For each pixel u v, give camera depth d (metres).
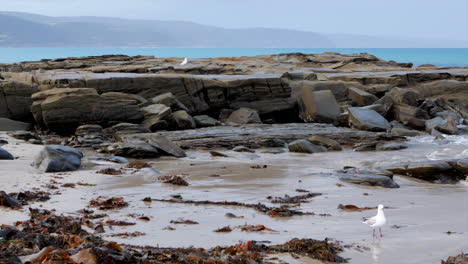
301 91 34.53
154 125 27.55
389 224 10.75
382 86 38.53
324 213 11.80
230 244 8.77
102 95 28.20
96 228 9.44
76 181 14.63
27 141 23.36
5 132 25.72
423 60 163.38
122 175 15.86
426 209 12.52
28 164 16.73
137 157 20.42
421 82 42.12
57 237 7.83
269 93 34.34
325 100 33.03
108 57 59.03
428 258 8.12
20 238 7.60
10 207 11.07
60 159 16.41
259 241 8.95
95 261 6.00
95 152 21.20
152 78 31.91
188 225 10.21
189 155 21.75
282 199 13.20
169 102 30.67
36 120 27.56
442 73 42.47
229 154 21.98
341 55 65.19
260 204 12.27
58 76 31.86
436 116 33.94
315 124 28.48
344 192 14.45
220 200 12.86
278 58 59.97
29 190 13.07
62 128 26.91
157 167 18.06
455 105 36.62
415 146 25.14
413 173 17.17
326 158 21.55
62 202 11.98
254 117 31.42
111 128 26.08
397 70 50.62
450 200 13.78
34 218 10.07
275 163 19.95
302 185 15.26
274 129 26.72
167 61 54.06
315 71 48.97
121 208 11.60
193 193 13.66
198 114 33.06
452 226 10.60
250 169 17.94
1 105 29.05
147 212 11.30
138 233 9.42
